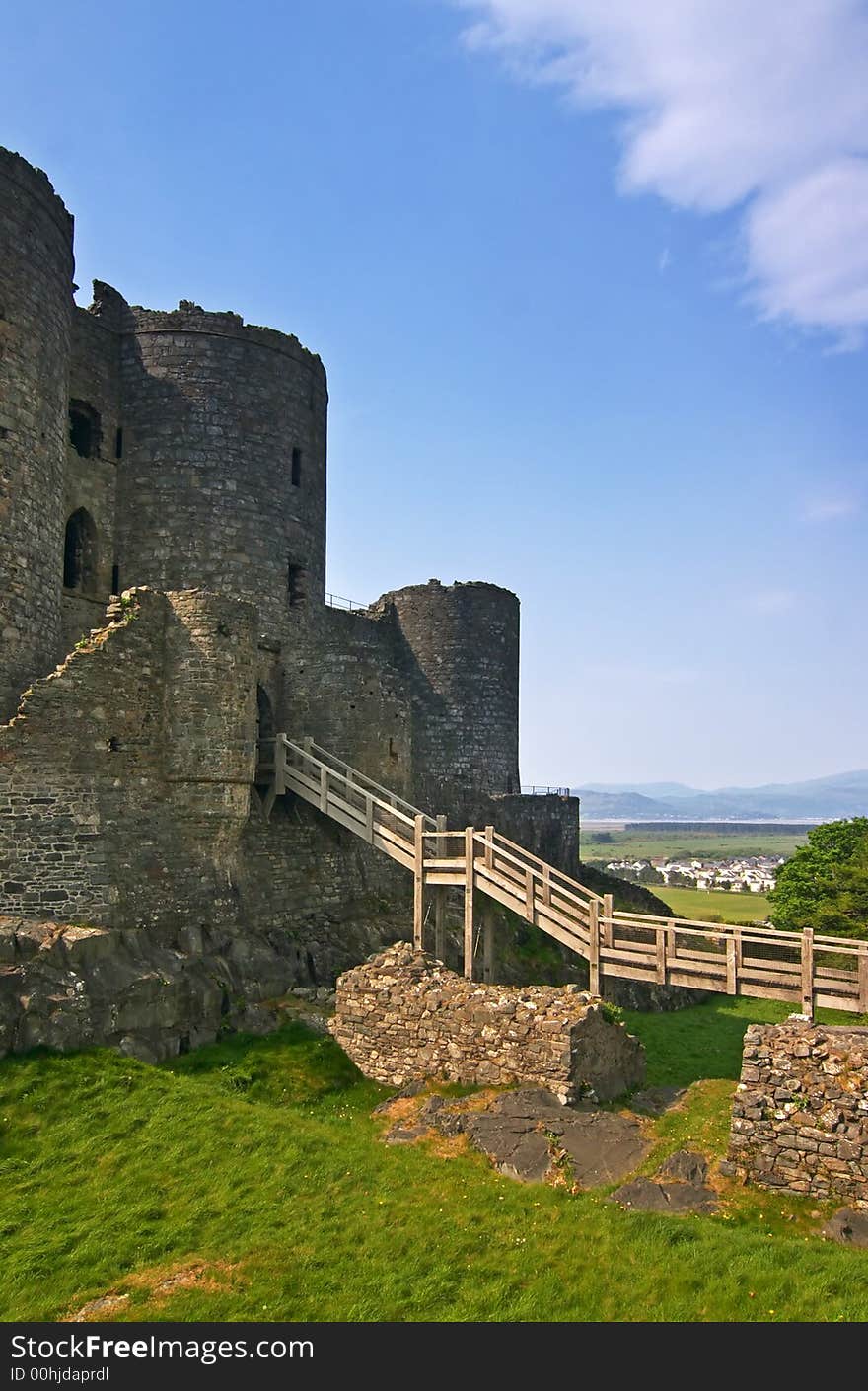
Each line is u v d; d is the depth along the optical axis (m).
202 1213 11.29
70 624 24.64
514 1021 15.60
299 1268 10.16
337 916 24.69
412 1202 11.62
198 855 20.30
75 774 17.94
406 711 27.62
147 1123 13.41
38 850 17.11
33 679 20.39
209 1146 12.87
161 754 20.09
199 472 27.20
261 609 27.72
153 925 18.59
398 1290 9.68
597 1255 10.27
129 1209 11.38
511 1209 11.39
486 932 23.77
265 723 27.31
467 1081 15.80
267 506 28.34
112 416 27.19
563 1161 12.76
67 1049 14.84
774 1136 12.25
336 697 26.16
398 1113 15.10
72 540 26.27
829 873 41.62
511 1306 9.38
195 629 20.30
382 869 27.56
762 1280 9.66
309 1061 16.95
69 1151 12.66
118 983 16.23
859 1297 9.34
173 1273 10.14
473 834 20.75
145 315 27.61
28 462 20.53
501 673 41.81
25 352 20.58
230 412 27.84
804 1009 16.61
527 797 38.19
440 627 40.97
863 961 16.08
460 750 40.28
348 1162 12.64
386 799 26.17
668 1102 16.08
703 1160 12.78
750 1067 12.69
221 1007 17.83
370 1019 17.14
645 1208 11.60
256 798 23.45
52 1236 10.81
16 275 20.45
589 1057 15.52
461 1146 13.41
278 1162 12.53
